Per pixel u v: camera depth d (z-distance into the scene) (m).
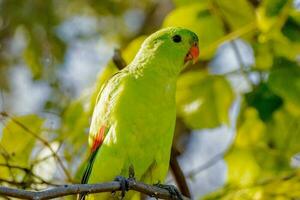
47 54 17.02
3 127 11.87
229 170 13.61
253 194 12.65
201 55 12.96
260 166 13.58
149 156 10.73
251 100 12.65
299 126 13.53
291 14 12.34
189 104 13.13
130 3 18.86
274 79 12.62
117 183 9.81
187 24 12.98
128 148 10.57
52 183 11.78
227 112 13.18
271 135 13.61
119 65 12.34
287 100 12.65
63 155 12.37
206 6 12.96
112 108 10.70
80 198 10.44
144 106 10.71
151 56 11.22
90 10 18.48
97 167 10.59
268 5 12.07
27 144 11.97
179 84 13.08
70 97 16.28
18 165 11.84
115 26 18.61
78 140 12.41
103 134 10.76
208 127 13.20
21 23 17.73
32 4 17.88
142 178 10.94
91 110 12.47
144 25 18.50
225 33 13.07
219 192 12.85
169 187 10.65
